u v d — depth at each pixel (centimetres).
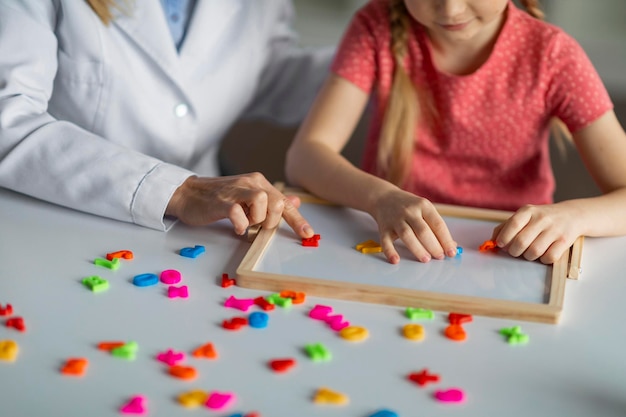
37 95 99
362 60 113
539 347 65
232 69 116
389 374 61
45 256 80
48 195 91
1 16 97
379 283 74
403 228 82
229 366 62
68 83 107
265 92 136
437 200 118
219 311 70
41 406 57
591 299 74
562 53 108
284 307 71
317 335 67
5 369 61
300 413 57
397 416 56
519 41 109
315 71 133
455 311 71
